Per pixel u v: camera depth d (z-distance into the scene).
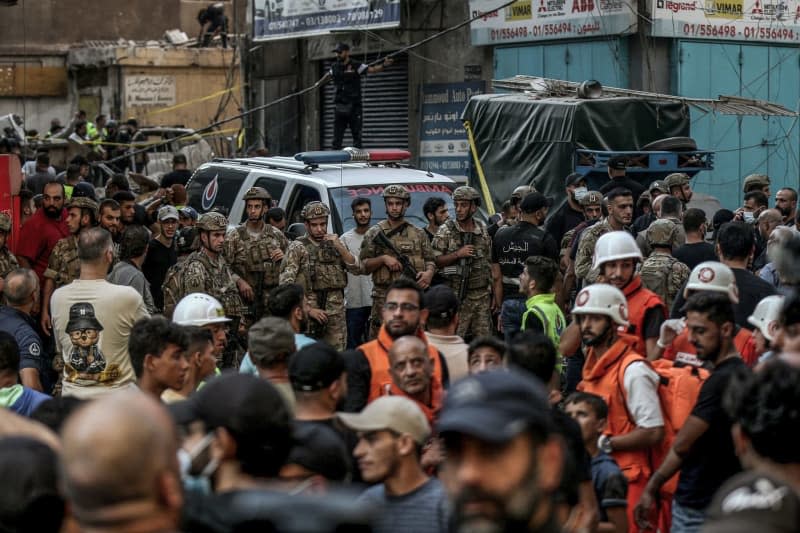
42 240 17.23
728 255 12.17
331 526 3.73
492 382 3.79
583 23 27.66
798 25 28.81
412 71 32.62
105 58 46.44
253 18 36.72
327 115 36.16
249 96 38.81
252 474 5.54
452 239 17.56
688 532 8.81
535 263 13.22
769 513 3.76
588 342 9.75
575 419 8.15
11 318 12.02
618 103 22.92
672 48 27.19
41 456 4.79
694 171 22.72
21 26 48.94
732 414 5.09
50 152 37.97
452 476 3.77
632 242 11.70
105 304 11.45
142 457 3.62
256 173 20.91
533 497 3.69
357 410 9.85
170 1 52.50
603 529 8.25
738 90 28.06
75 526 4.80
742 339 10.73
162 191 21.75
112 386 11.52
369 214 18.05
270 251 17.61
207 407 5.53
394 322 10.04
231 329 16.14
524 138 23.86
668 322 11.00
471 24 30.56
